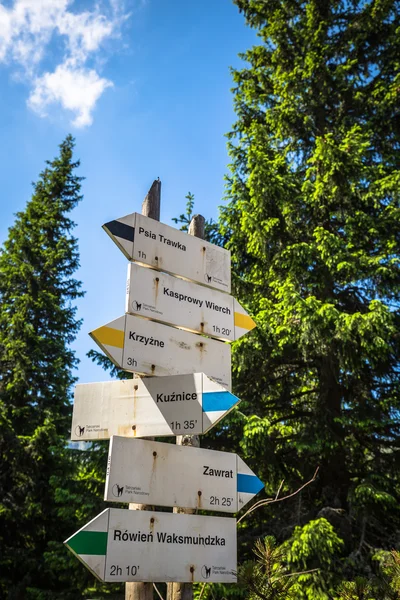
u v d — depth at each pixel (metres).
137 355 3.56
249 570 3.18
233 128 13.26
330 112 12.66
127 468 3.20
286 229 10.91
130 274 3.73
